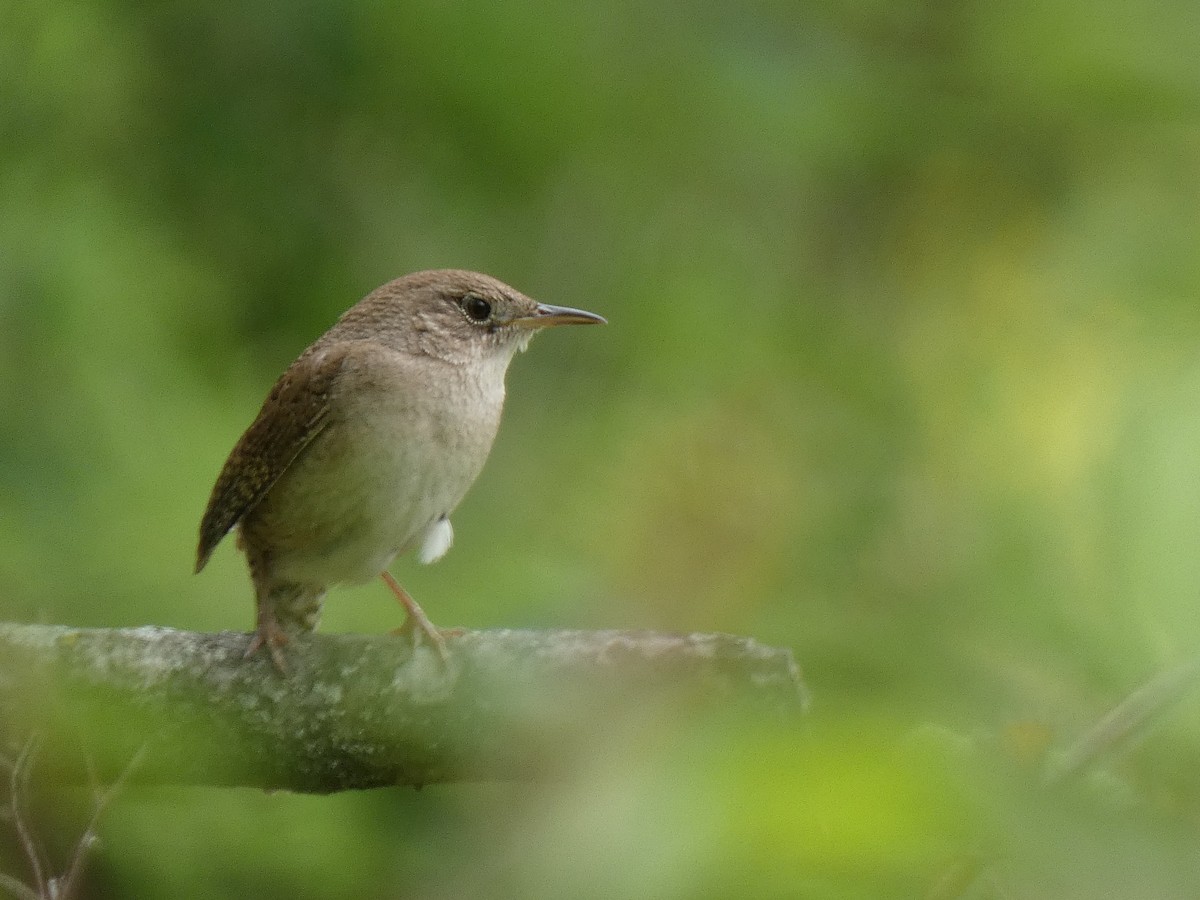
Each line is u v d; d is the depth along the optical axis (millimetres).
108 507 10336
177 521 10391
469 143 12070
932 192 14695
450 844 8367
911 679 8469
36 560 10039
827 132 12906
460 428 8195
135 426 10648
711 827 3223
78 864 6059
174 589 10250
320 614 8578
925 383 13859
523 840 4273
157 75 11789
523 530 11930
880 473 13000
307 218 12031
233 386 11461
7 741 6090
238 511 8055
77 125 11531
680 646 5789
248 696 6238
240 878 8719
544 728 5883
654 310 13219
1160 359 11055
